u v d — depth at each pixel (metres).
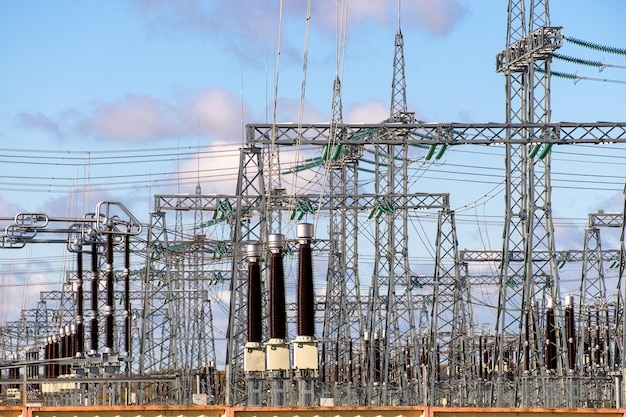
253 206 69.81
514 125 62.62
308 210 80.88
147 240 85.06
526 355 90.50
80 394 69.81
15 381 47.56
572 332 82.19
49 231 65.62
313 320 43.81
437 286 90.81
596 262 112.94
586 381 83.06
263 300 66.19
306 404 43.62
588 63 84.75
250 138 61.34
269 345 44.59
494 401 89.25
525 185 80.56
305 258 43.78
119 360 61.78
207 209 79.31
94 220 63.75
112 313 64.75
